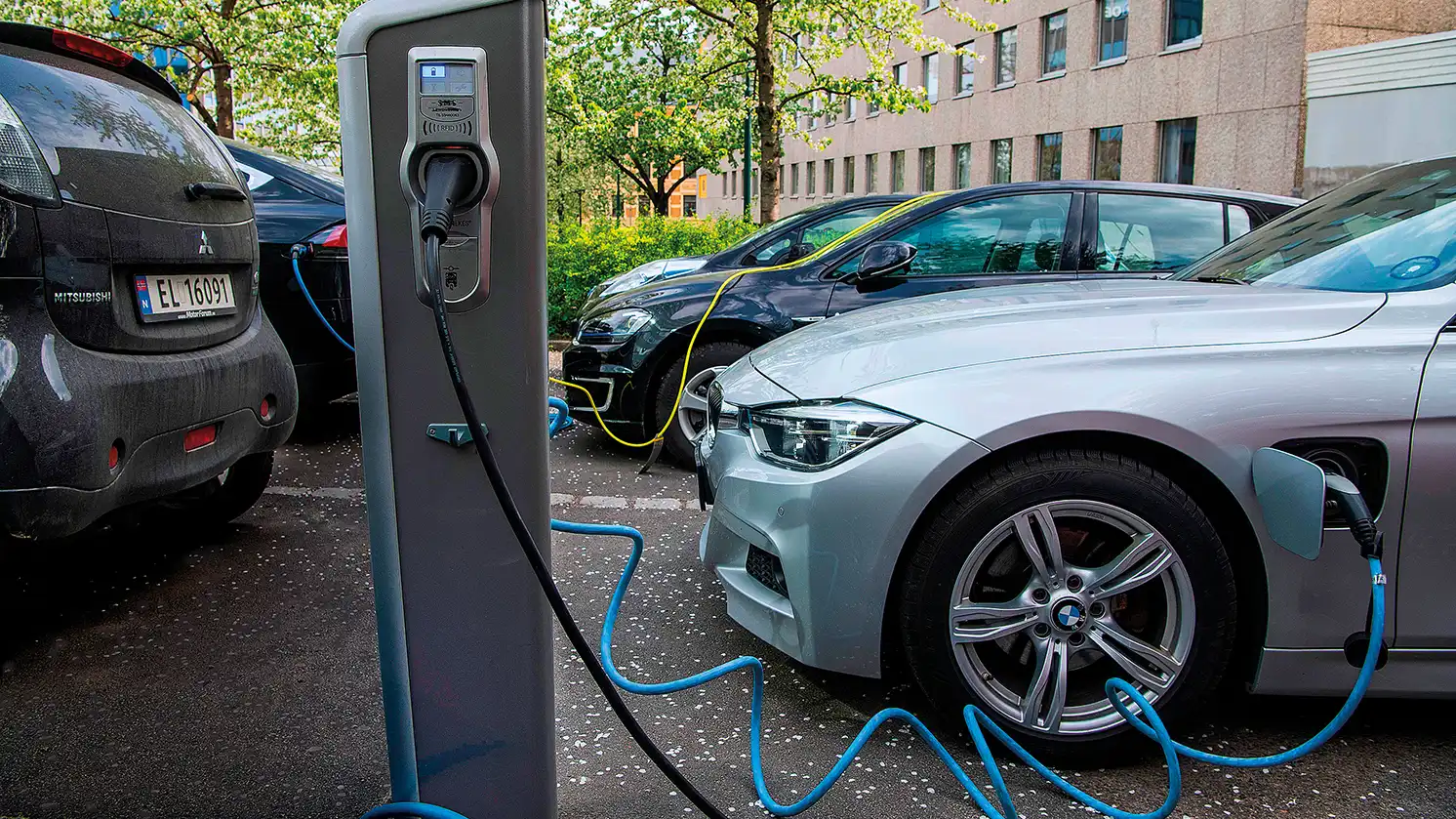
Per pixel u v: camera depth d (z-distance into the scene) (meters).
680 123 18.33
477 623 1.91
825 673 3.17
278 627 3.49
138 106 3.42
